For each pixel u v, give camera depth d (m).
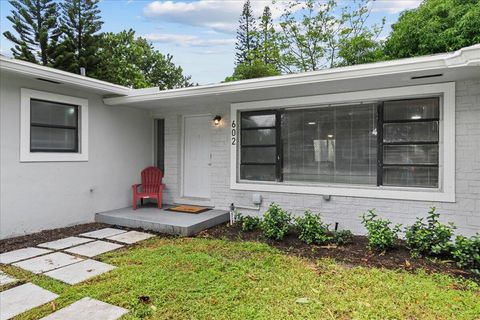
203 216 5.97
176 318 2.57
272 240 4.76
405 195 4.81
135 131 7.33
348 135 5.41
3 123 4.81
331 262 3.85
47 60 14.66
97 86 5.70
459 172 4.46
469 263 3.49
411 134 4.90
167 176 7.53
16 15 13.88
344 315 2.60
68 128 5.88
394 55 11.59
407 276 3.35
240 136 6.50
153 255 4.12
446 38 9.82
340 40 16.27
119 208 6.87
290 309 2.69
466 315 2.57
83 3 15.25
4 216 4.85
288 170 5.98
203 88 5.56
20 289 3.14
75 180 5.95
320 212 5.54
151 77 23.83
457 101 4.45
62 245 4.65
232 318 2.56
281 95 5.69
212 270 3.56
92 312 2.66
